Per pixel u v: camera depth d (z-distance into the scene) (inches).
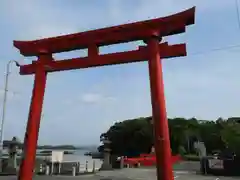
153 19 507.5
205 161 1409.9
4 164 1223.5
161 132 449.7
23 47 593.0
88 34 550.0
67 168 1370.6
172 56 509.7
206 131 3186.5
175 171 1542.8
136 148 3378.4
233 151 2016.5
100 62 543.8
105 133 3681.1
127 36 526.3
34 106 556.1
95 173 1386.6
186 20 492.1
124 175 1289.4
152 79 482.9
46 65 578.2
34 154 533.6
